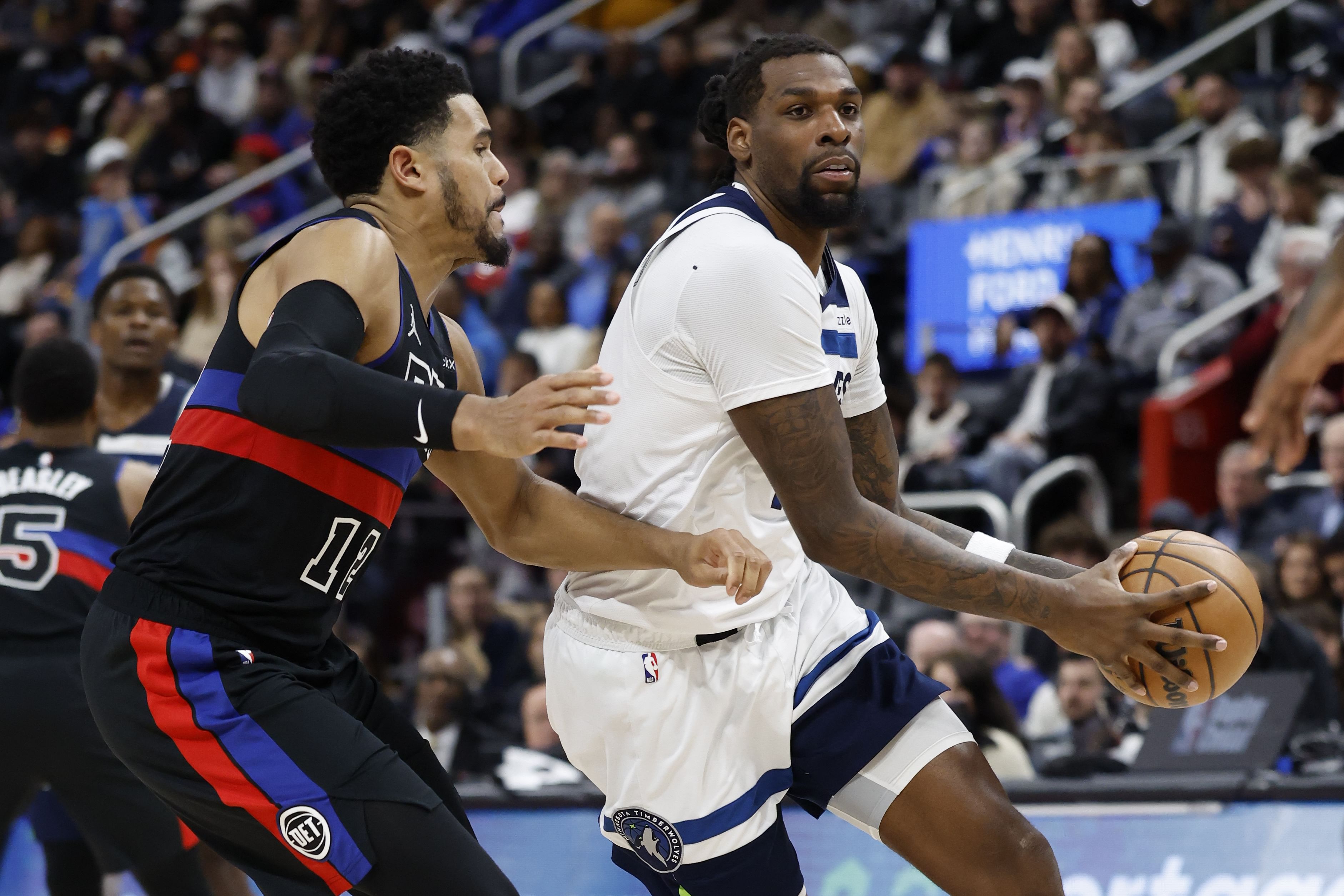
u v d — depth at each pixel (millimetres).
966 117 27734
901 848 8133
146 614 7055
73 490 10820
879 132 29031
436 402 6422
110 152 35562
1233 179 24609
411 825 6965
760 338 7406
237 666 7035
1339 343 8398
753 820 7996
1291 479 19109
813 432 7422
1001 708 13320
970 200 26109
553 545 8016
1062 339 22000
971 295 25078
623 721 7984
